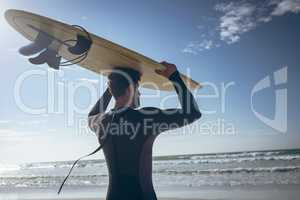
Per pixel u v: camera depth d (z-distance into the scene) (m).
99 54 2.26
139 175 1.77
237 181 5.88
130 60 2.07
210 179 6.03
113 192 1.77
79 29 2.21
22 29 2.49
